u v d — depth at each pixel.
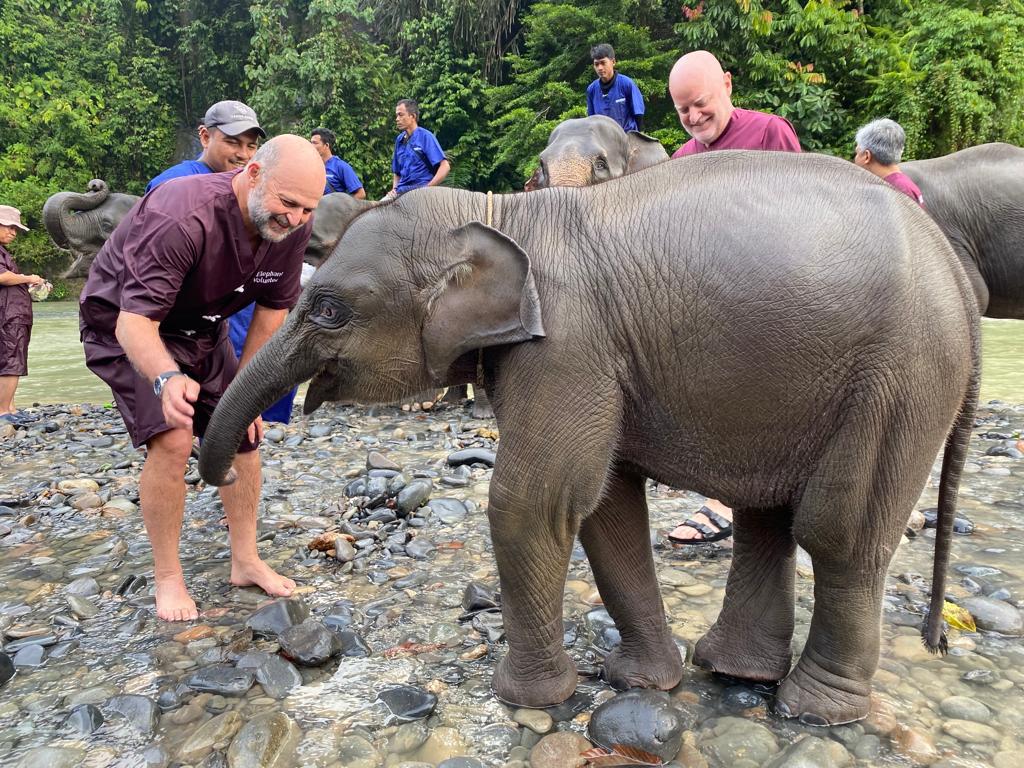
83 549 3.92
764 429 2.06
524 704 2.33
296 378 2.38
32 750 2.15
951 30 14.80
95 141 25.52
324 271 2.27
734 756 2.07
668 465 2.22
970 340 2.04
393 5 22.83
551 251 2.12
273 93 21.70
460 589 3.22
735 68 15.77
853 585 2.12
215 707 2.38
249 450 3.20
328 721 2.28
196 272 2.79
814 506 2.06
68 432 6.92
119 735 2.26
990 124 14.52
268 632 2.84
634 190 2.17
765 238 1.97
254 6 22.45
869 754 2.06
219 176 2.79
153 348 2.61
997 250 5.63
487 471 4.89
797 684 2.26
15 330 7.53
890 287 1.92
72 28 27.56
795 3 15.41
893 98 15.18
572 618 2.91
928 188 5.73
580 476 2.10
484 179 21.86
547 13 17.69
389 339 2.24
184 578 3.46
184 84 27.31
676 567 3.38
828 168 2.09
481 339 2.08
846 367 1.96
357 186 7.84
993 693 2.33
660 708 2.11
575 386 2.06
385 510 4.16
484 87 20.33
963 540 3.58
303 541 3.87
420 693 2.38
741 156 2.13
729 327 1.99
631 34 16.62
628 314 2.08
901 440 1.99
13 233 7.45
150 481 2.98
